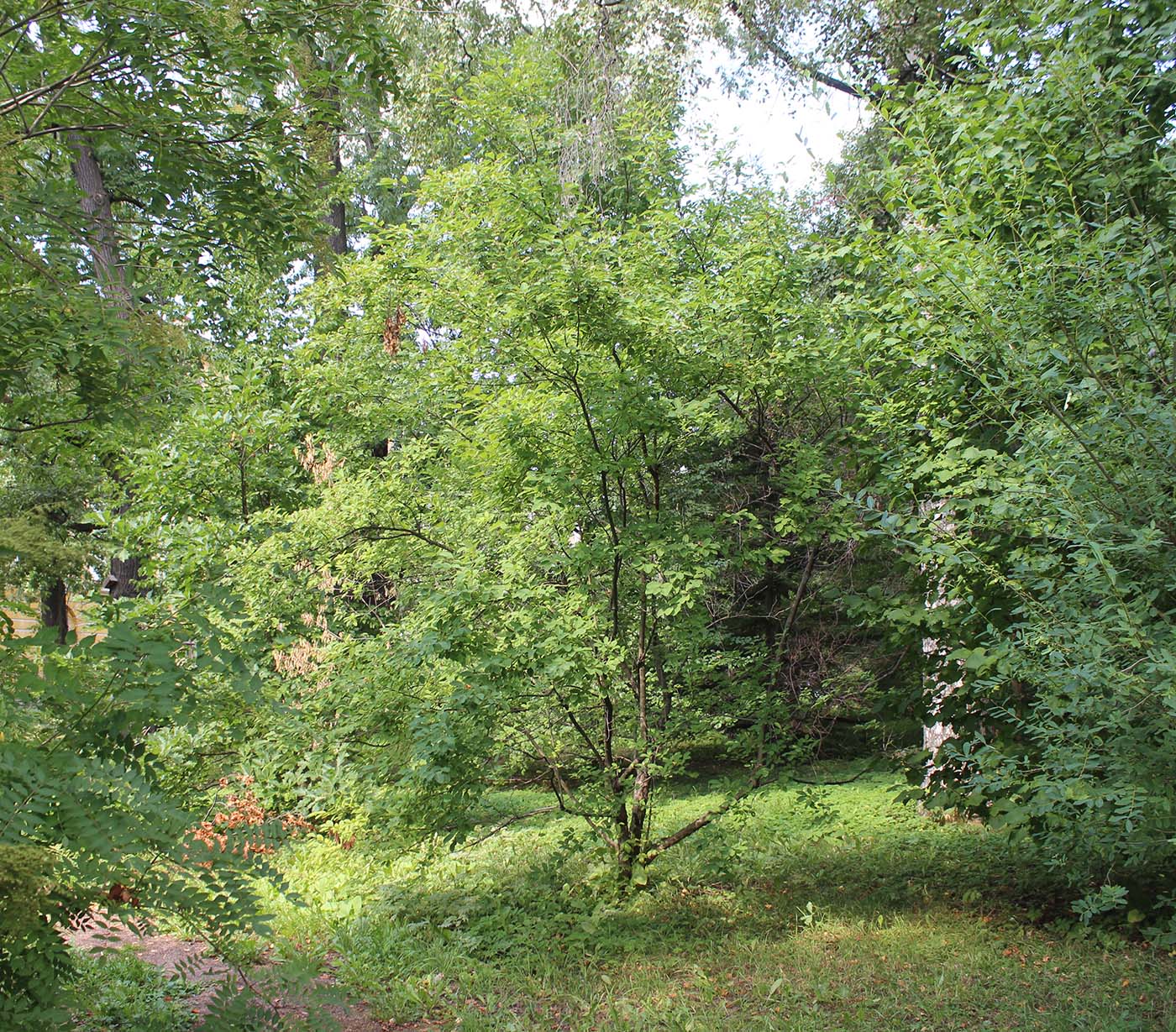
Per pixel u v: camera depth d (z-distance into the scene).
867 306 6.28
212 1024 2.62
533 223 7.47
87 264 4.64
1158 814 4.06
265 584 7.13
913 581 6.32
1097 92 5.05
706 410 6.70
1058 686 4.21
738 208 7.68
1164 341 4.29
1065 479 4.25
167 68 4.68
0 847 2.15
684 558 6.72
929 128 5.97
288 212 5.36
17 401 4.87
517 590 6.31
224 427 10.67
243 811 7.59
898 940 5.88
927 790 6.52
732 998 5.15
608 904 6.82
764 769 7.16
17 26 4.53
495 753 6.69
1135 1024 4.37
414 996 5.24
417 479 8.03
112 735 2.74
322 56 5.32
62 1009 2.42
